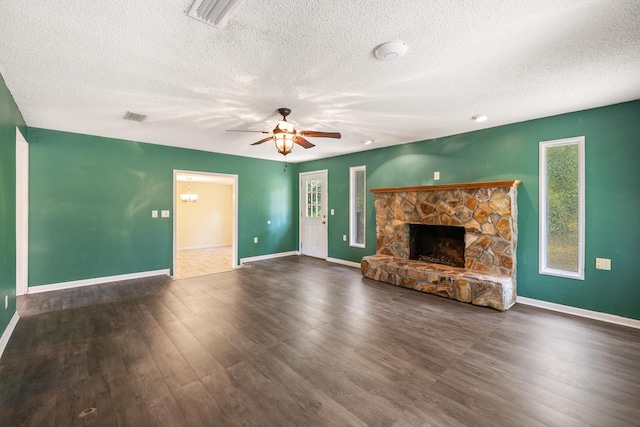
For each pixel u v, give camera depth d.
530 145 3.60
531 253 3.61
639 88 2.65
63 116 3.45
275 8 1.57
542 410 1.78
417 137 4.52
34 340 2.66
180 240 9.27
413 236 4.82
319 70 2.29
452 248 4.53
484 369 2.22
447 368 2.23
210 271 5.82
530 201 3.61
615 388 1.99
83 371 2.17
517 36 1.85
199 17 1.64
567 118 3.33
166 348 2.52
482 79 2.46
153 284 4.52
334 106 3.10
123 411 1.76
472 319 3.16
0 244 2.45
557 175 3.47
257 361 2.32
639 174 2.91
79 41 1.88
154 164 5.02
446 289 3.82
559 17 1.65
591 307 3.20
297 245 7.25
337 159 6.15
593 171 3.17
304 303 3.67
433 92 2.73
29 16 1.62
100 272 4.55
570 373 2.16
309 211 6.95
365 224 5.64
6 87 2.57
